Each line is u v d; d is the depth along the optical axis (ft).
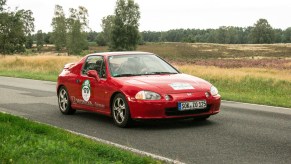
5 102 43.21
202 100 27.27
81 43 349.61
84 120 31.91
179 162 18.66
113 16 347.97
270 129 27.17
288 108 38.83
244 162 18.72
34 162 16.99
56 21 395.75
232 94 53.72
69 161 17.20
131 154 18.62
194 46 487.20
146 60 31.30
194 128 27.61
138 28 346.13
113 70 29.91
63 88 35.14
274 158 19.42
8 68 119.85
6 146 19.66
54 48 469.16
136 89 27.20
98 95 30.30
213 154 20.36
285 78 73.72
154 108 26.45
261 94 61.67
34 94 51.08
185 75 30.09
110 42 347.77
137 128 28.07
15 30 242.37
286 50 405.18
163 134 25.80
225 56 324.19
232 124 29.12
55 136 22.63
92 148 19.69
